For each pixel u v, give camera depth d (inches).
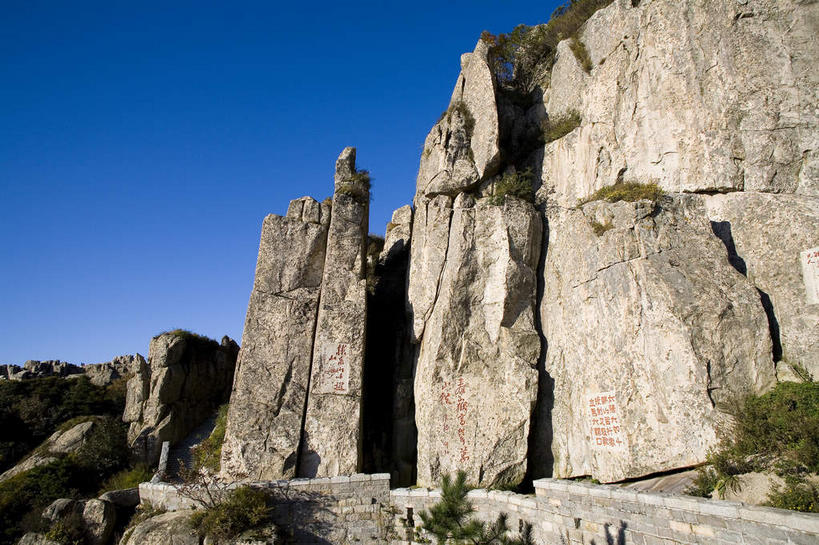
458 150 919.0
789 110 657.6
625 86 786.2
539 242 822.5
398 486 805.2
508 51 1098.1
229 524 619.5
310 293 887.1
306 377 824.9
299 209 951.0
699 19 729.0
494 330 773.3
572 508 515.2
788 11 685.9
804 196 615.2
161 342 1264.8
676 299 559.2
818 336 534.0
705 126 687.7
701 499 402.3
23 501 879.1
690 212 634.2
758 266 606.2
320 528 669.3
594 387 628.4
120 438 1143.0
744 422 468.8
